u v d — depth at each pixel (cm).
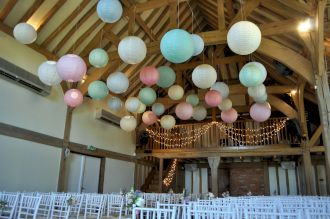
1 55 608
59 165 770
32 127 686
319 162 1123
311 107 1099
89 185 918
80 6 689
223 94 613
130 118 708
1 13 600
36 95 706
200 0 895
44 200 487
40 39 700
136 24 816
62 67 436
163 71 558
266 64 995
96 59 513
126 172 1104
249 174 1265
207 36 657
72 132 830
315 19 502
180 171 1352
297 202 415
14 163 630
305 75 600
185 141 1134
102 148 968
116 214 588
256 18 741
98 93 566
